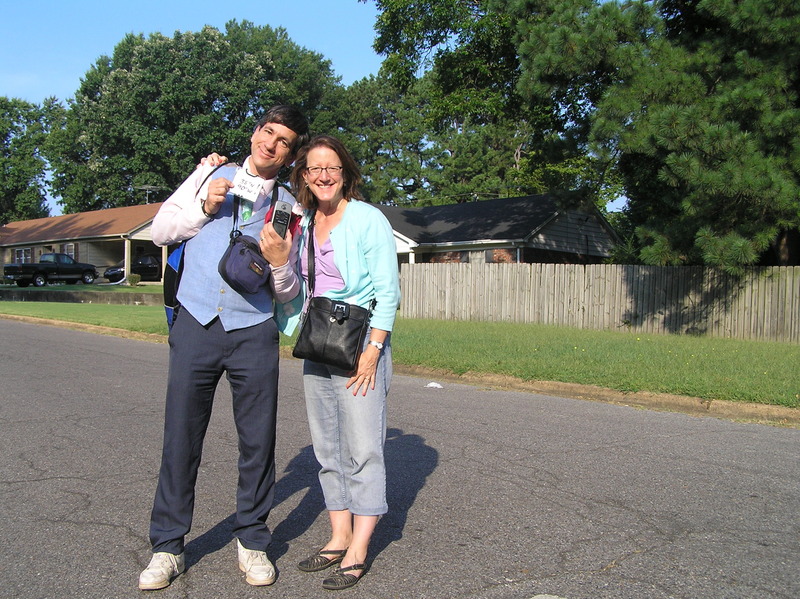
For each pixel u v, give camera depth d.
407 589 3.41
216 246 3.51
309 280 3.62
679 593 3.39
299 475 5.30
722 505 4.68
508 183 50.72
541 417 7.43
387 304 3.54
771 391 7.99
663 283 16.89
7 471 5.31
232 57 51.34
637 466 5.58
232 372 3.52
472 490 4.96
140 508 4.53
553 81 16.42
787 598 3.35
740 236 13.64
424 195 56.53
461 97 23.12
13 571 3.59
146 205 46.00
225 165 3.66
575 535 4.13
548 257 28.92
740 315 15.80
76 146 55.66
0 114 61.12
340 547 3.70
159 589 3.39
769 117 13.25
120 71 51.19
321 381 3.65
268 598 3.32
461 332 15.07
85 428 6.71
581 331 16.02
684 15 17.66
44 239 44.62
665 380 8.73
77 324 17.66
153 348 13.57
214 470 5.38
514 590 3.40
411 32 22.95
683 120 13.24
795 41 13.59
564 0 16.52
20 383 9.17
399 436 6.52
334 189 3.53
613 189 37.69
